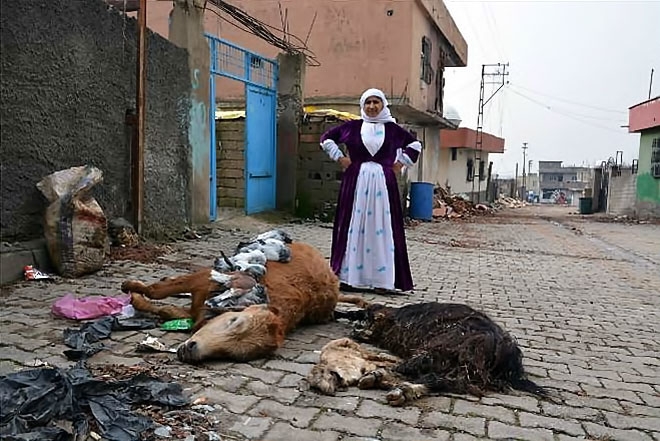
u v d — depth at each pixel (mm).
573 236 16391
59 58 6250
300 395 3340
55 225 5852
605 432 3119
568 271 9188
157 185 8070
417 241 12133
